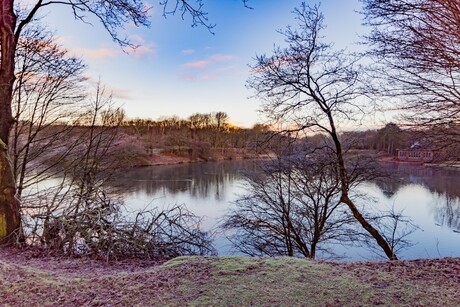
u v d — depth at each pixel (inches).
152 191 701.3
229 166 1090.7
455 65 238.8
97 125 413.1
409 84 266.1
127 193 529.0
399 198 517.0
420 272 138.9
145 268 178.4
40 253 211.2
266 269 141.4
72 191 313.7
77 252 213.8
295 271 138.5
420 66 252.4
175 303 113.7
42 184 432.8
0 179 232.4
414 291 118.3
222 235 450.3
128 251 212.2
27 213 255.9
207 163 1263.5
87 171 353.4
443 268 144.7
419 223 447.2
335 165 355.9
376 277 132.2
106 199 274.2
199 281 131.3
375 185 510.6
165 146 1343.5
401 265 149.9
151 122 1242.0
